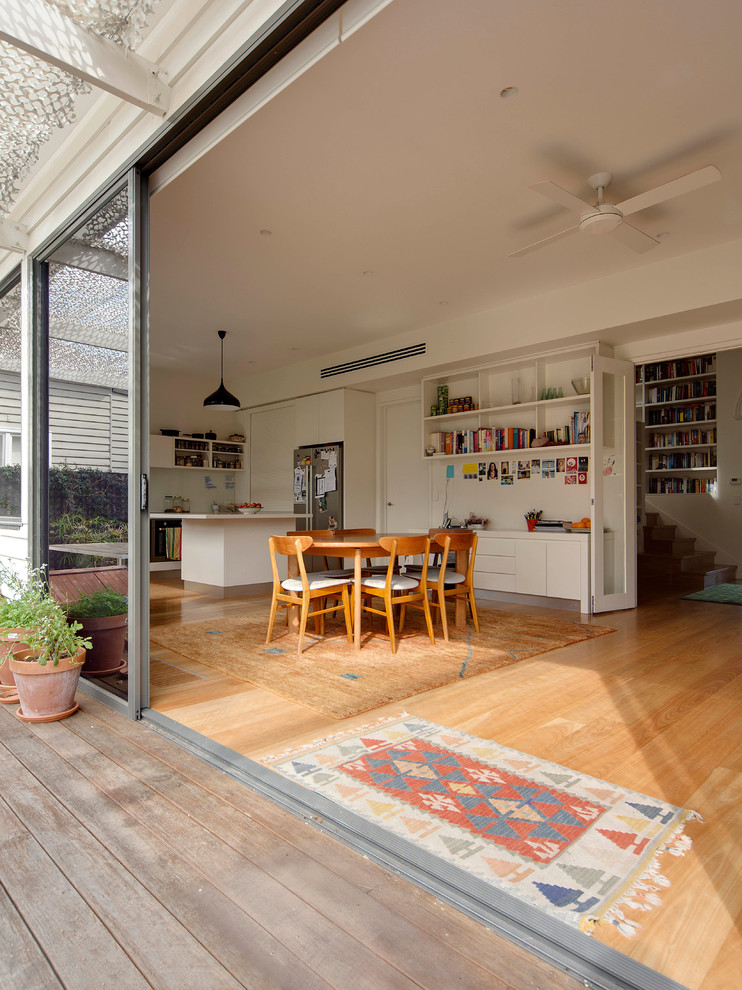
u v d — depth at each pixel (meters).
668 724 2.59
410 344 6.54
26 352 3.76
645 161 3.34
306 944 1.27
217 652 3.85
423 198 3.72
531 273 4.90
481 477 6.65
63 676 2.65
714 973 1.20
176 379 8.72
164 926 1.33
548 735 2.46
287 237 4.24
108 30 2.24
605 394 5.47
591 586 5.32
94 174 3.05
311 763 2.19
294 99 2.78
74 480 3.28
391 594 4.10
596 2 2.26
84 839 1.67
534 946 1.26
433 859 1.57
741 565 7.79
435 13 2.29
